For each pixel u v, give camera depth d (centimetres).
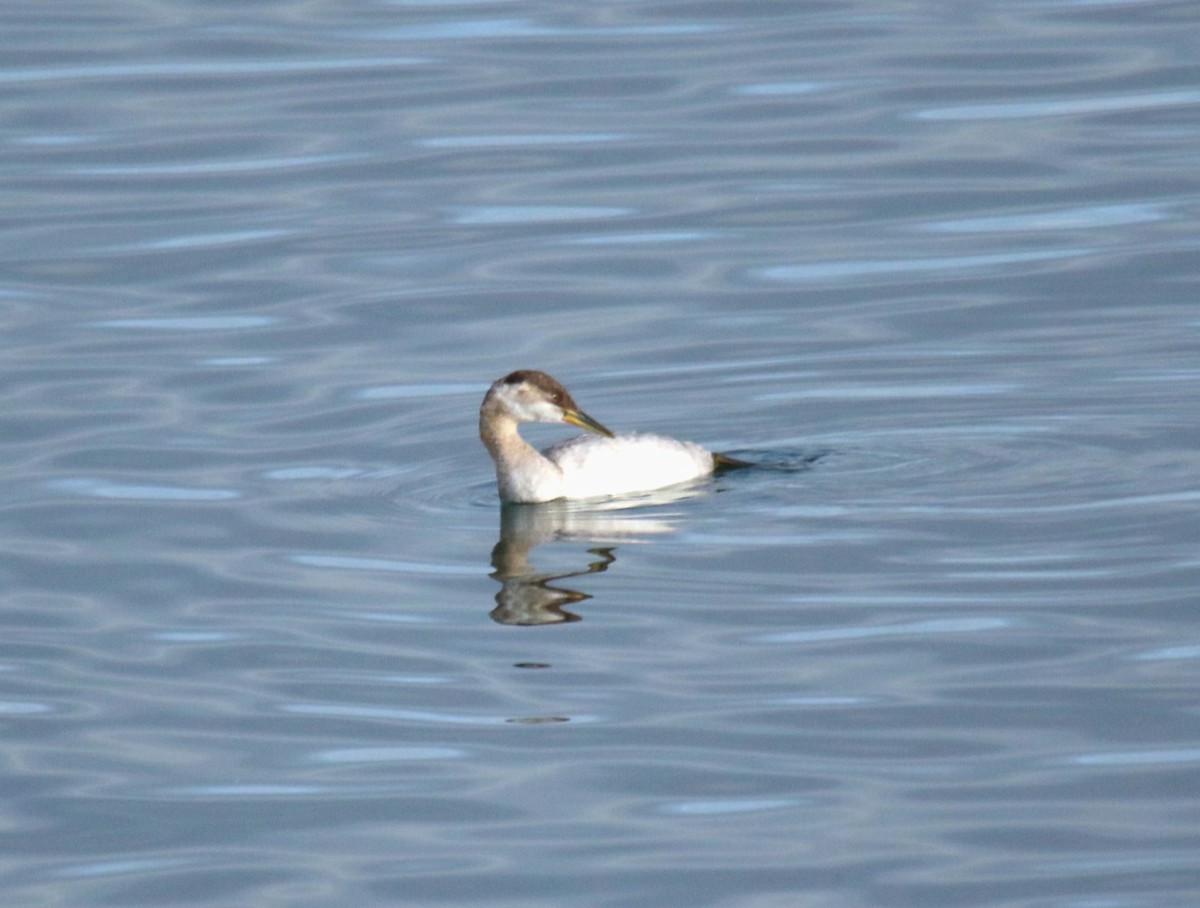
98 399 1962
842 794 1169
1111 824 1123
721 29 3123
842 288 2214
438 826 1153
